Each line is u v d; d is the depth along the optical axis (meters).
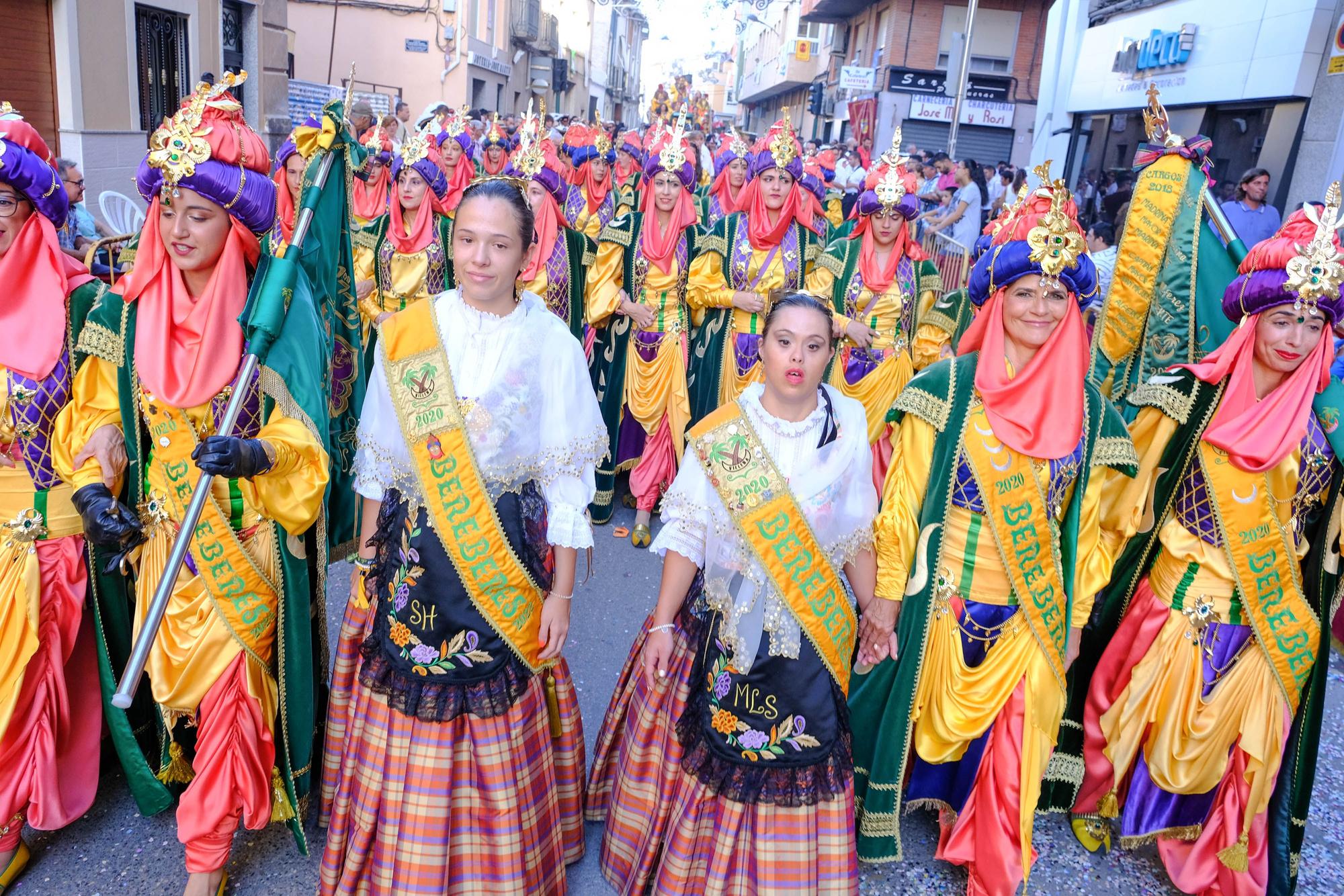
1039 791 3.00
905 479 2.71
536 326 2.45
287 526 2.50
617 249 5.40
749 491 2.34
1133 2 14.98
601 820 3.02
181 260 2.46
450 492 2.36
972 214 12.71
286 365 2.46
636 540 5.43
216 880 2.61
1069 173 17.06
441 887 2.40
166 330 2.49
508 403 2.38
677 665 2.63
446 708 2.40
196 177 2.36
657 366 5.38
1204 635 2.85
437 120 6.58
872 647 2.69
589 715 3.64
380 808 2.45
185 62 11.76
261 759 2.63
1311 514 2.86
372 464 2.46
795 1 43.47
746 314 5.38
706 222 6.71
